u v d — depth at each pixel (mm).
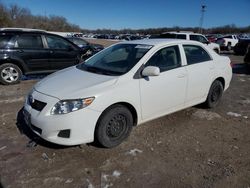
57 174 3146
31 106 3629
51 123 3328
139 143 3953
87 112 3377
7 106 5500
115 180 3068
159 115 4340
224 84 5695
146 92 3975
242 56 19969
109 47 4934
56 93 3467
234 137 4309
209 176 3197
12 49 7379
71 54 8539
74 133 3361
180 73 4492
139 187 2961
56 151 3646
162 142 4020
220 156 3676
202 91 5082
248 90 7719
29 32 7742
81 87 3531
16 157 3473
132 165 3375
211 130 4539
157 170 3287
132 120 3959
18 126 4445
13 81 7566
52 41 8148
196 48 5051
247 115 5398
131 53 4281
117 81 3701
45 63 8000
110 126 3674
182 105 4715
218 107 5805
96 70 4168
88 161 3432
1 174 3109
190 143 4027
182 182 3068
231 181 3117
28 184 2953
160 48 4332
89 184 2986
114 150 3721
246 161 3574
